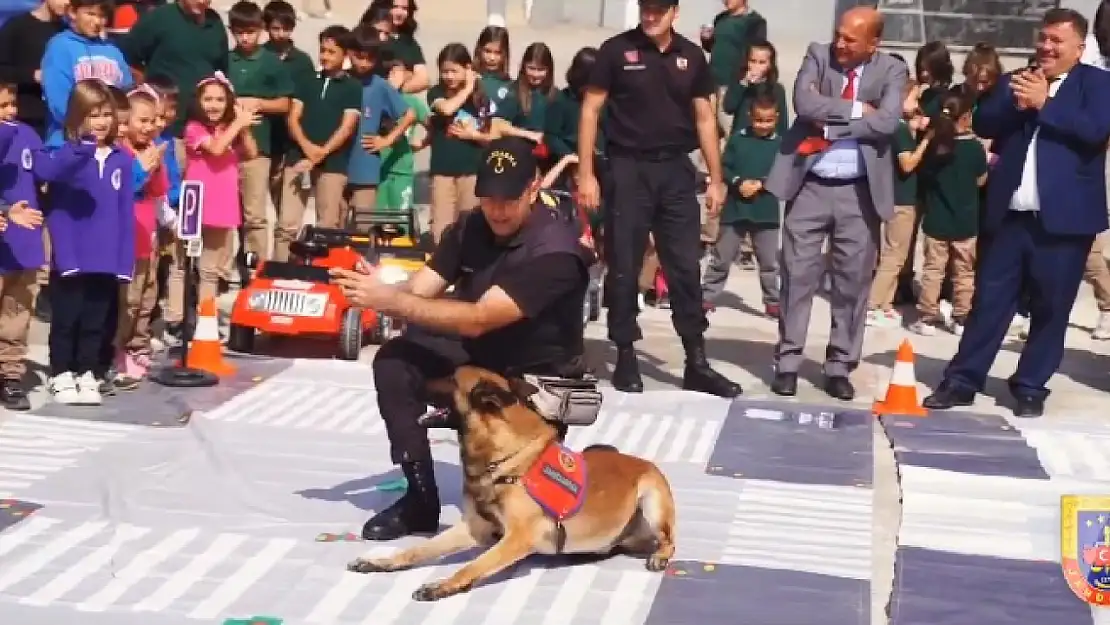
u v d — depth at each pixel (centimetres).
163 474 599
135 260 739
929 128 966
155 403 709
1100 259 969
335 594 473
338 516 556
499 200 469
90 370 709
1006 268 768
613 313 788
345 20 1931
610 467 500
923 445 696
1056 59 727
